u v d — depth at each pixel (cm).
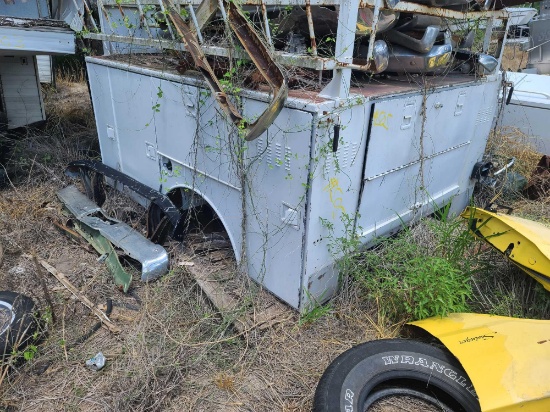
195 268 315
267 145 245
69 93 859
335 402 205
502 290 296
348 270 283
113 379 238
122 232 341
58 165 482
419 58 285
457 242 296
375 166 270
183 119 299
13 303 260
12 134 553
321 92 236
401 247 296
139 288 309
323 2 215
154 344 259
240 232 289
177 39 279
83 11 400
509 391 194
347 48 220
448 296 253
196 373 246
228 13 237
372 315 281
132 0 323
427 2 263
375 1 221
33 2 532
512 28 785
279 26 273
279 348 259
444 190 360
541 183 437
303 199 238
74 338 265
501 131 516
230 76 239
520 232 259
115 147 400
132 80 338
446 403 230
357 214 275
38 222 384
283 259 265
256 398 232
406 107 273
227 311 274
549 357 204
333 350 260
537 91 546
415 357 229
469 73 351
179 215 322
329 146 230
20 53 445
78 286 310
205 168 297
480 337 226
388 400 236
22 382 236
